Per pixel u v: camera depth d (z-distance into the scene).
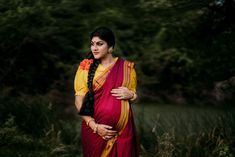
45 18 10.86
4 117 7.45
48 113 7.67
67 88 11.72
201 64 8.83
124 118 3.21
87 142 3.28
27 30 10.64
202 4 9.07
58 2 11.04
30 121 7.35
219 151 6.04
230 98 8.05
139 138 6.78
